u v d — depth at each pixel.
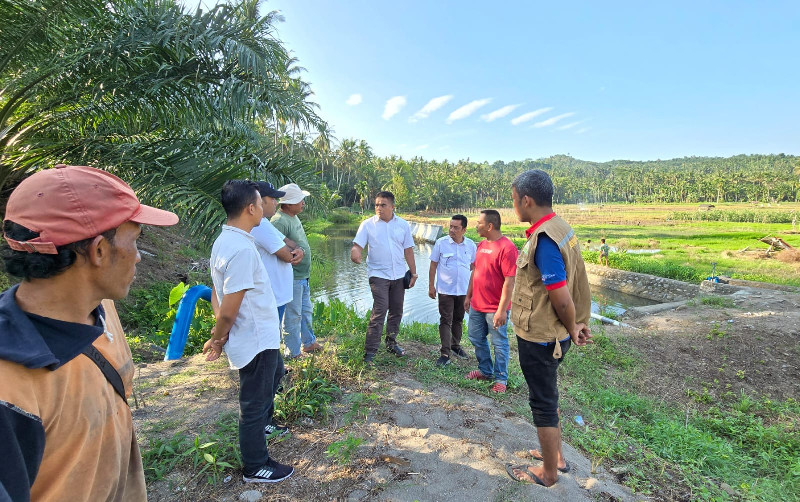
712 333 7.61
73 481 0.88
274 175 6.09
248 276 2.14
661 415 4.60
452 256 4.67
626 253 21.89
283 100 5.63
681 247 26.88
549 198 2.35
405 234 4.36
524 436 3.11
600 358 6.54
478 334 4.27
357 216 58.38
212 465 2.41
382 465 2.52
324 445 2.70
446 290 4.61
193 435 2.74
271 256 3.47
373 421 3.04
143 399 3.36
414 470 2.49
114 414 1.01
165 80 5.13
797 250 20.17
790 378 6.03
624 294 16.45
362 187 66.31
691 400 5.52
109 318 1.12
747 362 6.53
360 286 15.41
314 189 6.48
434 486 2.37
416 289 15.34
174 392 3.50
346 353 4.25
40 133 5.53
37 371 0.80
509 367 5.14
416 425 3.05
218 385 3.64
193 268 10.20
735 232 37.47
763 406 5.30
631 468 3.01
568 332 2.30
